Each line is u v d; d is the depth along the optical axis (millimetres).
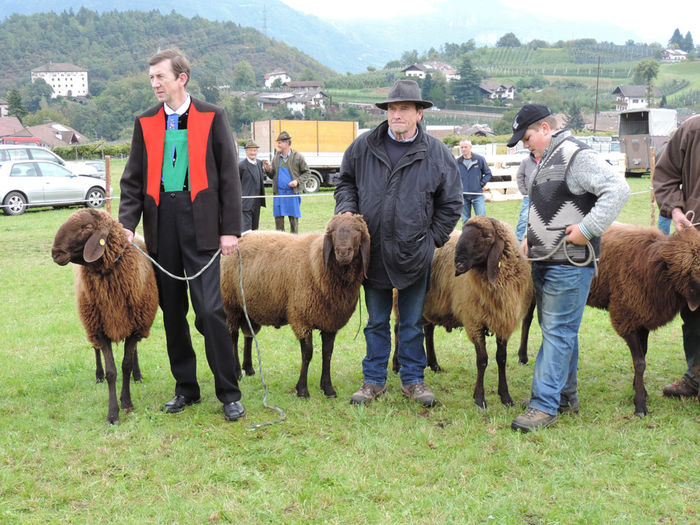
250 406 5059
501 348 5059
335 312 5133
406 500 3590
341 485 3750
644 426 4574
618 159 22156
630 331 4930
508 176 22000
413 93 4754
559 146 4445
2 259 12164
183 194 4645
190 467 4004
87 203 20391
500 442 4305
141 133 4703
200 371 5980
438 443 4332
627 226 5215
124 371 4895
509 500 3551
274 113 169000
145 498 3668
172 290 4840
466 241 4652
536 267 4648
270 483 3799
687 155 4961
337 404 5105
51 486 3773
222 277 5641
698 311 4867
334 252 4875
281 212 12461
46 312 8312
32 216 18500
